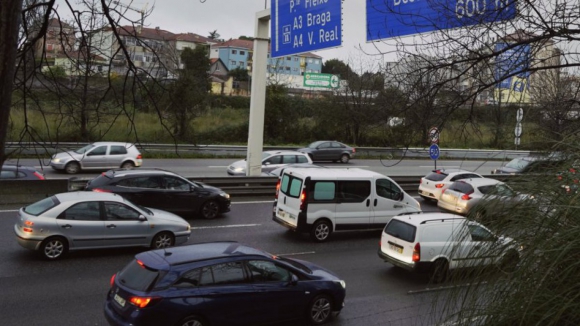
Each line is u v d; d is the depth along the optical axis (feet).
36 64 16.89
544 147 13.37
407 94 17.89
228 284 25.59
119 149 83.05
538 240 11.37
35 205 38.47
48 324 26.18
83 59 18.34
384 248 39.40
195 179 64.54
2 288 31.07
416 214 40.27
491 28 16.07
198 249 27.09
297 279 27.86
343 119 137.18
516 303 11.35
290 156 82.84
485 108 20.24
